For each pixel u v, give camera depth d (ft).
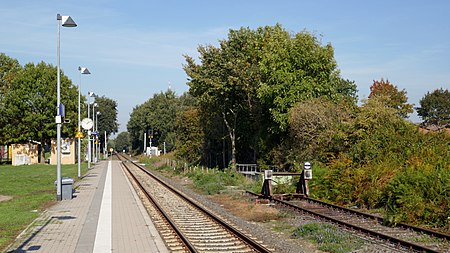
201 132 189.57
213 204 71.97
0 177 130.52
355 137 81.35
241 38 140.97
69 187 74.59
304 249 40.45
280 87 107.55
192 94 149.48
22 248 39.04
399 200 54.49
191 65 146.72
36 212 60.18
